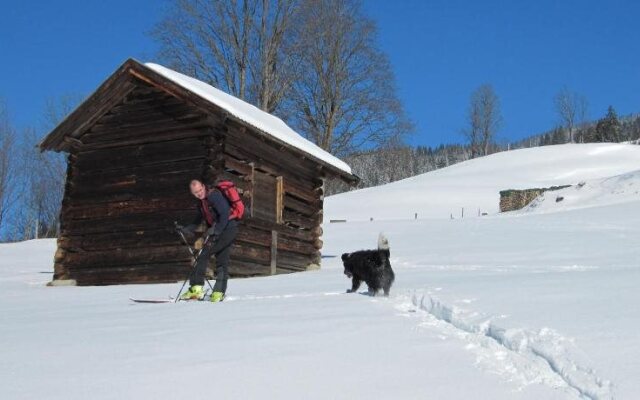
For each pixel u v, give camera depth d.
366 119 36.06
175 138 15.16
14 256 26.11
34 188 51.81
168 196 14.93
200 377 4.49
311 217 18.98
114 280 15.09
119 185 15.49
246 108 19.08
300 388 4.22
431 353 5.11
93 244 15.48
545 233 22.36
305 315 6.98
